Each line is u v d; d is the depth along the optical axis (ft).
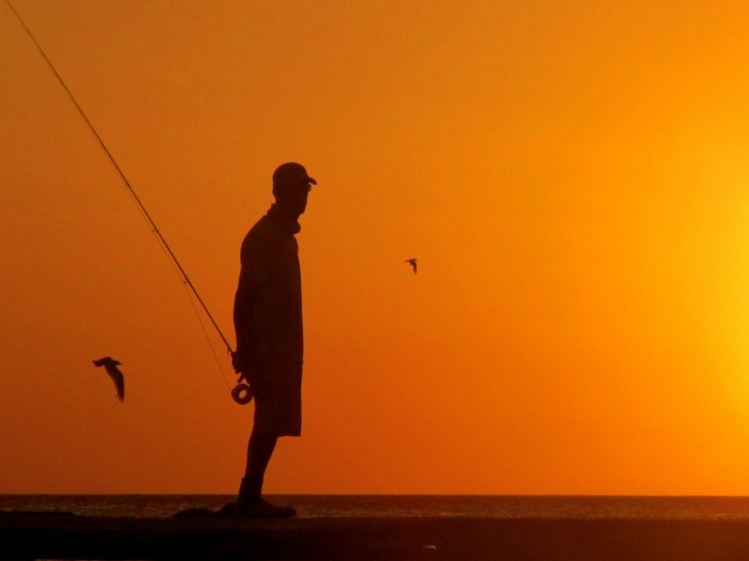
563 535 67.36
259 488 84.48
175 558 66.69
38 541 67.10
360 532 67.00
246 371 86.12
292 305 87.81
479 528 67.72
